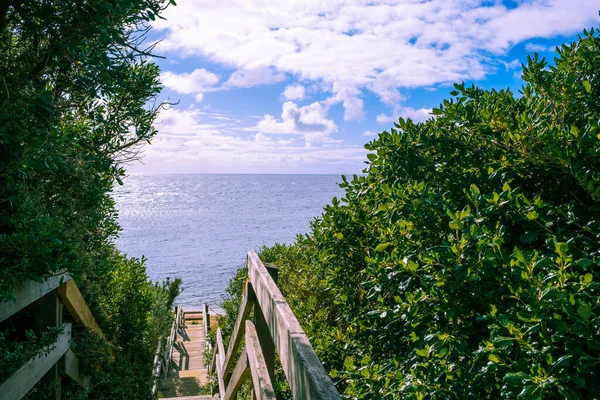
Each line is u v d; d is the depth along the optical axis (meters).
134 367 4.61
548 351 1.70
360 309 3.27
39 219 2.20
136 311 5.21
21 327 2.93
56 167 2.33
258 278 2.43
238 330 3.31
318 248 3.55
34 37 2.10
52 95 2.28
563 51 2.99
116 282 5.22
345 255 3.41
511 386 1.77
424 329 2.29
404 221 2.55
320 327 4.39
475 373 2.04
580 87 2.68
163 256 40.81
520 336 1.73
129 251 43.56
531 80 2.77
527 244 2.42
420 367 2.30
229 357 3.76
